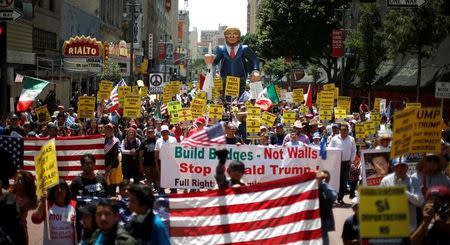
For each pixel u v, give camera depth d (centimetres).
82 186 942
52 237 835
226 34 3709
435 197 695
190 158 1107
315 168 1088
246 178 1101
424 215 691
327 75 6144
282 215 771
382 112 2723
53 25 4075
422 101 3641
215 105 2045
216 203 773
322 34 5622
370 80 4072
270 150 1098
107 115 2278
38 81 1850
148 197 655
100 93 2633
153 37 10825
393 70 4138
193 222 772
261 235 770
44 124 1917
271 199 773
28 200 826
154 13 11775
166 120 2111
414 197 871
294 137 1455
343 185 1558
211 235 769
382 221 580
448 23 2873
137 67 7525
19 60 3044
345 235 732
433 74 3516
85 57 3681
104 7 6266
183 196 774
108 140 1345
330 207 815
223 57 3712
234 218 771
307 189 774
